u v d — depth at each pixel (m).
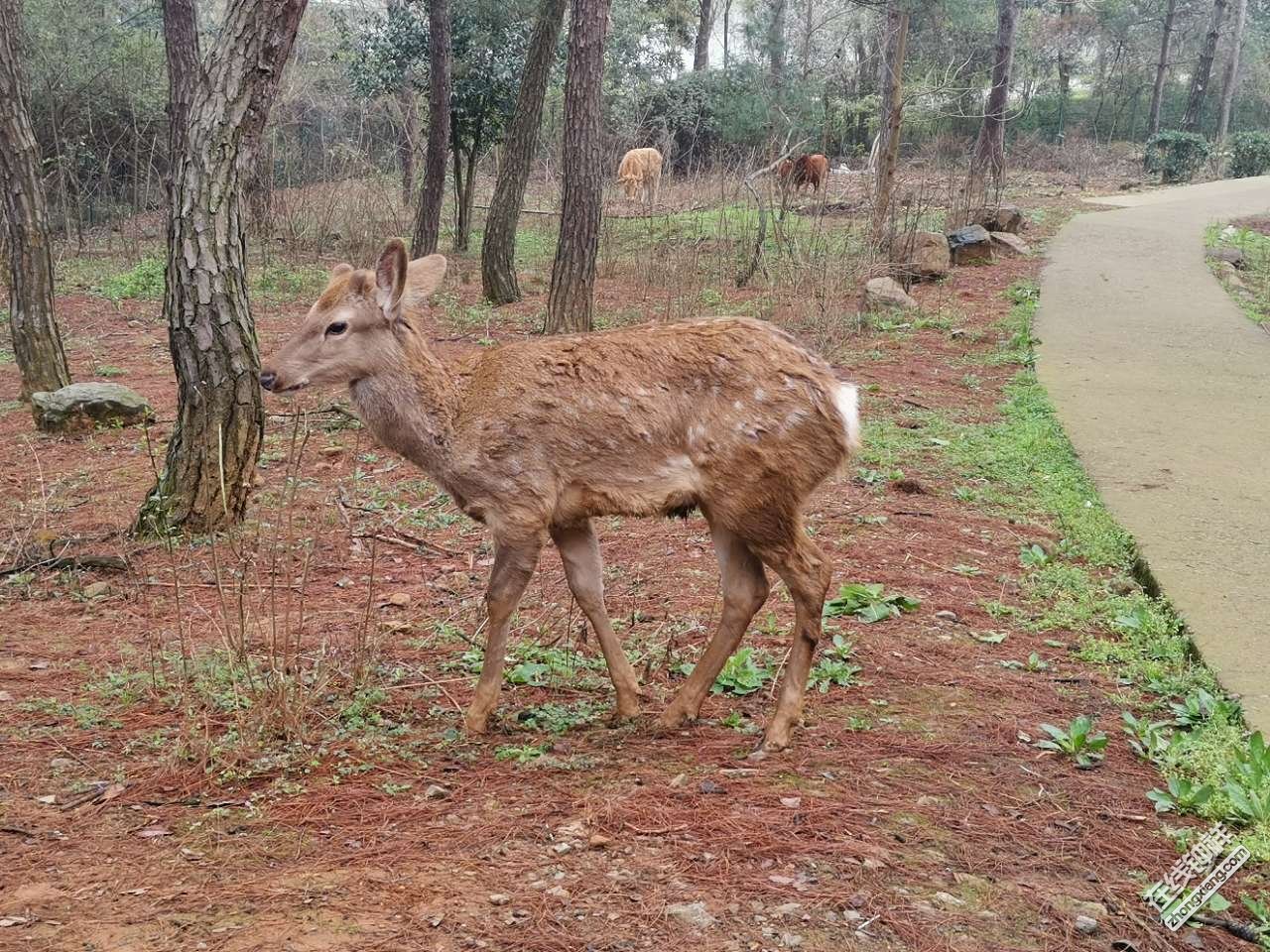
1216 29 42.97
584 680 5.74
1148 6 50.22
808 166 24.62
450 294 18.09
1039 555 7.46
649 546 7.76
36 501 8.66
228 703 5.23
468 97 22.61
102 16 27.75
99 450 10.20
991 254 19.72
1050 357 13.50
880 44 33.00
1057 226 23.95
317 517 8.27
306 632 6.21
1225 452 9.80
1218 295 17.28
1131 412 11.13
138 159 25.12
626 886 3.78
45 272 11.48
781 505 4.90
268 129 24.25
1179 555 7.41
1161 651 6.04
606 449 4.97
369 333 5.02
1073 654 6.10
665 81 36.41
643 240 22.27
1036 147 43.12
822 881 3.83
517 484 5.00
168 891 3.77
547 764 4.75
